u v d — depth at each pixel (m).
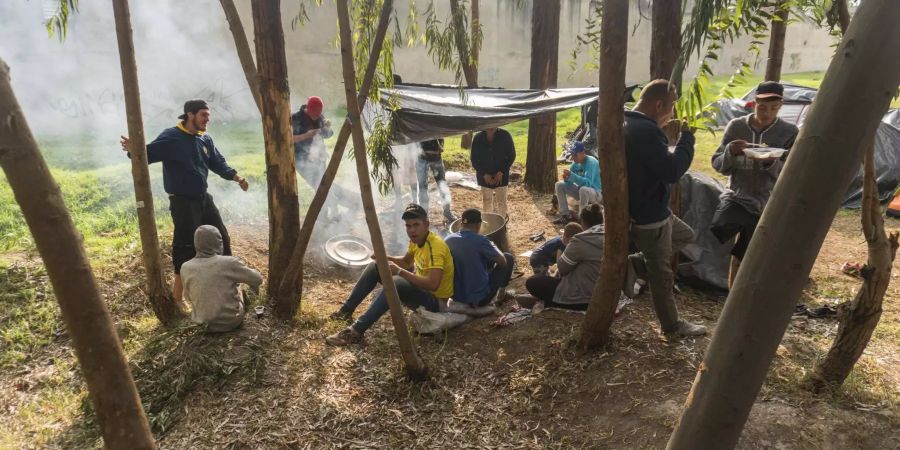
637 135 3.42
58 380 4.07
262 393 3.67
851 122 1.02
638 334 4.13
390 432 3.35
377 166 4.07
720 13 2.00
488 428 3.35
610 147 3.29
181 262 4.77
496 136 7.05
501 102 6.45
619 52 3.06
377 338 4.38
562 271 4.53
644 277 3.89
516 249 6.65
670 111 3.56
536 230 7.31
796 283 1.12
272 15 4.18
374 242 3.47
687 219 5.19
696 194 5.17
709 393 1.22
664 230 3.73
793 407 3.25
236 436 3.31
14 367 4.23
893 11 0.99
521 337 4.26
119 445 1.39
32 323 4.65
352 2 3.92
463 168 10.61
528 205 8.38
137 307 4.88
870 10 1.00
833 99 1.03
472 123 5.43
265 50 4.23
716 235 4.48
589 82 21.20
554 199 7.93
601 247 4.39
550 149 8.87
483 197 7.31
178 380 3.71
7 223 6.52
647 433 3.17
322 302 5.15
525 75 19.92
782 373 3.62
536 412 3.46
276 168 4.48
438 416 3.47
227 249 5.12
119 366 1.37
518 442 3.23
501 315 4.75
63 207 1.26
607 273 3.67
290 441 3.27
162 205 7.44
